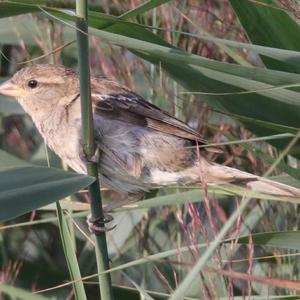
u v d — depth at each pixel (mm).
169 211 11953
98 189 7723
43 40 12258
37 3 7547
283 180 9211
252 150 8688
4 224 13508
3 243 12383
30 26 12438
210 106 9375
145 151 9977
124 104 10078
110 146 10055
